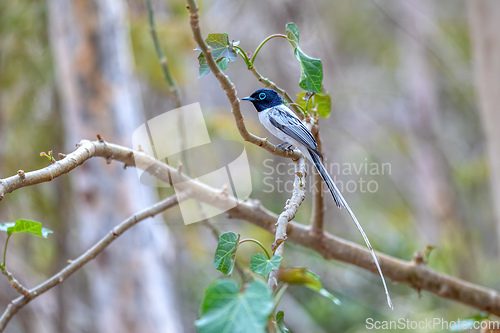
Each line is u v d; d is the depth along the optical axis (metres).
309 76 4.98
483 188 25.09
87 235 12.38
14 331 16.83
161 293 12.65
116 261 12.33
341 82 24.94
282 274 5.84
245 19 20.41
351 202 21.31
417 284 7.49
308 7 20.56
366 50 26.23
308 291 18.00
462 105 26.89
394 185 24.94
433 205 23.62
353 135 24.84
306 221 17.20
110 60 12.61
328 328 17.14
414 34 24.03
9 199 15.09
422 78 24.34
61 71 12.84
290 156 5.31
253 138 5.04
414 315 15.81
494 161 11.77
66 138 13.90
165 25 14.63
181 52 14.85
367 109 26.09
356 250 7.40
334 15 24.78
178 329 14.09
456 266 20.97
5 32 14.69
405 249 19.67
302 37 19.50
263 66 19.97
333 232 20.53
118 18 12.80
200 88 18.80
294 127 6.50
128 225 6.07
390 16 23.92
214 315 3.02
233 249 4.17
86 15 12.46
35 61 15.09
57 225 15.87
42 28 14.73
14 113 15.27
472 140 26.48
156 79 14.88
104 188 12.30
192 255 16.33
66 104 12.81
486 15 11.31
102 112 12.50
